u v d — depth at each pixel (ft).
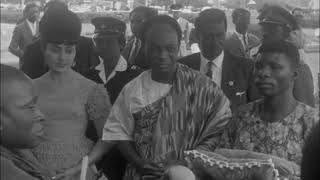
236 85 10.64
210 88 8.93
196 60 11.16
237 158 6.89
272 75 7.59
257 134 7.78
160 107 8.83
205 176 6.63
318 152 3.25
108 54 11.05
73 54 9.05
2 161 5.47
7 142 5.67
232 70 10.72
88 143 9.36
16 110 5.61
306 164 3.30
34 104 6.00
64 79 9.07
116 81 11.01
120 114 9.12
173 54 8.78
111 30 10.95
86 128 9.32
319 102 11.46
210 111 8.86
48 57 8.93
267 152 7.64
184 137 8.77
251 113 7.95
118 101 9.20
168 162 8.70
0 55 26.32
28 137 5.81
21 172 5.49
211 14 10.74
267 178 6.32
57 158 8.82
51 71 9.08
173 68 8.89
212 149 8.71
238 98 10.62
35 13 21.85
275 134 7.63
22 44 22.45
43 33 8.81
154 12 13.38
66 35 8.69
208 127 8.85
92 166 9.43
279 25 11.34
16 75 5.74
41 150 8.79
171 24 8.94
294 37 11.73
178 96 8.81
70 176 8.78
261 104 7.93
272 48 7.68
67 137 8.90
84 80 9.30
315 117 7.46
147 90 8.96
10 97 5.57
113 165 10.37
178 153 8.73
